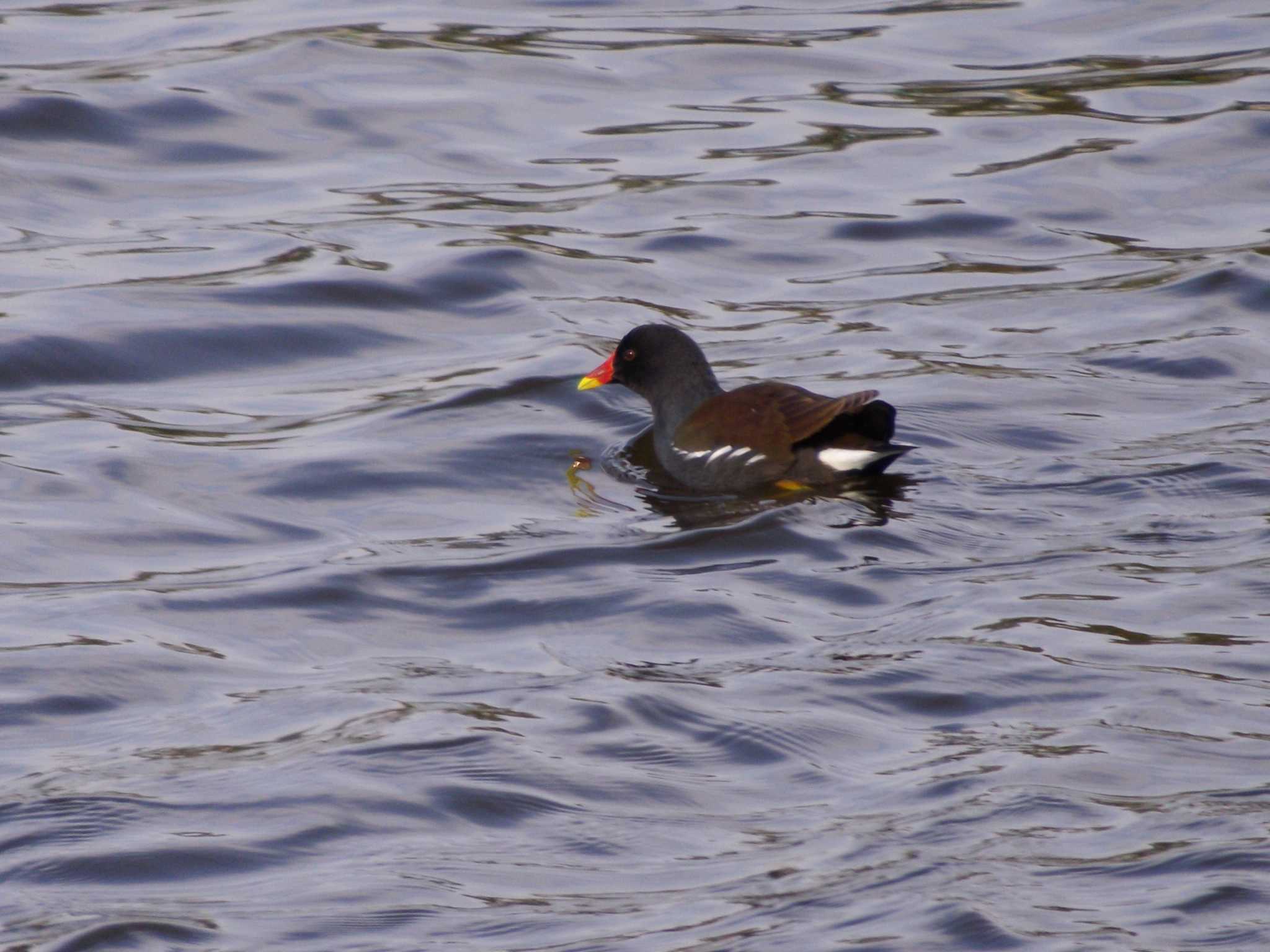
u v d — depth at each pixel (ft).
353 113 80.84
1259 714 31.63
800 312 61.93
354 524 44.80
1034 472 46.75
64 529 43.52
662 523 44.88
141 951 24.47
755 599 39.09
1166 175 74.74
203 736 32.04
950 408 51.83
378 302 62.03
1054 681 33.45
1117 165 75.77
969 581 39.55
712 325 60.80
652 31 93.04
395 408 53.31
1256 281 62.44
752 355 57.47
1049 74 86.53
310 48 87.51
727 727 31.86
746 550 42.37
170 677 35.06
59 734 32.37
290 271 64.03
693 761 30.68
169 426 51.67
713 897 25.70
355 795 29.14
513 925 25.07
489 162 76.64
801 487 46.85
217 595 39.45
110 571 41.09
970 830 27.30
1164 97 82.89
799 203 72.38
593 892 26.07
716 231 69.46
